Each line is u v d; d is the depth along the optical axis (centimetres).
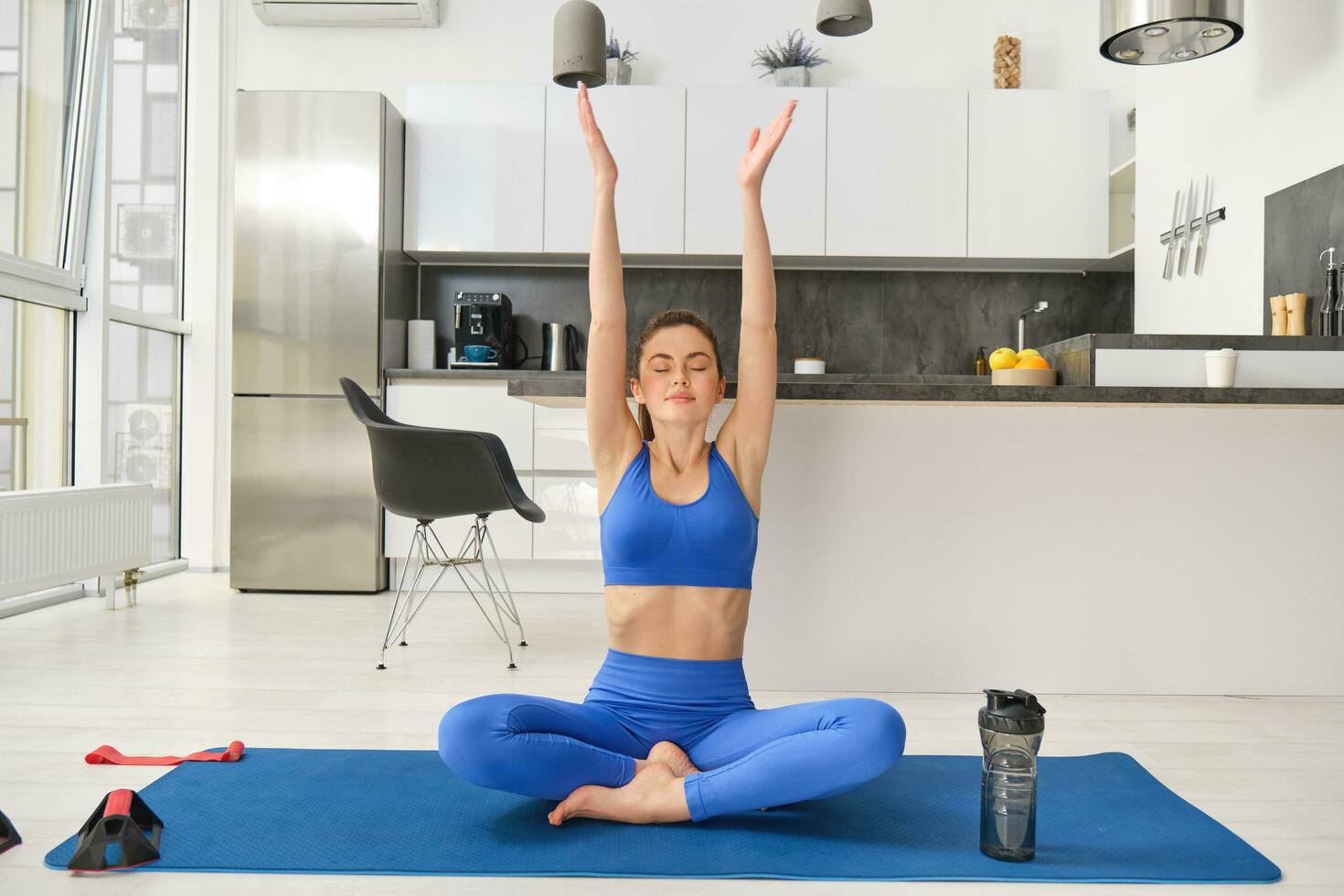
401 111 504
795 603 262
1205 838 161
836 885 143
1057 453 264
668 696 170
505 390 454
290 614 388
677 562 171
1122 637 264
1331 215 314
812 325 512
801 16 506
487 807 172
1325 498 264
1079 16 506
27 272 373
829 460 263
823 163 473
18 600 386
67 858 147
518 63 502
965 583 263
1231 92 375
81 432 417
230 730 223
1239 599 264
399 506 320
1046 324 511
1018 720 150
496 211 472
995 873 146
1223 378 264
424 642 335
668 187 472
